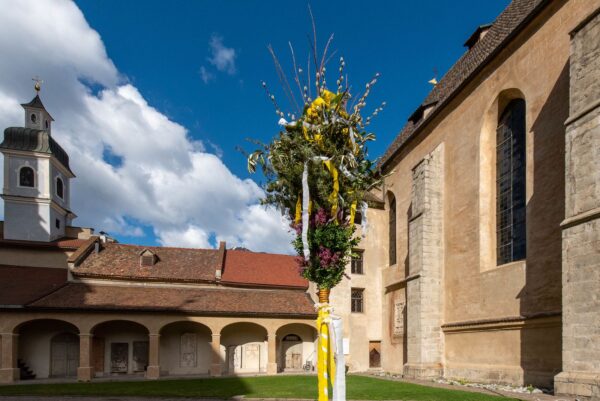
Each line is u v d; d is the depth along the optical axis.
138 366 29.88
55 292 27.75
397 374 25.17
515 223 17.28
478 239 18.98
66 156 46.25
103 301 27.48
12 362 25.09
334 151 7.43
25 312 25.70
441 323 21.39
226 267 34.69
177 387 20.41
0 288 29.14
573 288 11.72
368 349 29.14
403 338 26.16
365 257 30.36
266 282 33.62
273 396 16.06
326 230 7.38
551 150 14.95
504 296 16.91
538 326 14.91
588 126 11.83
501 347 16.95
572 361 11.54
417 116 30.20
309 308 30.95
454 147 21.56
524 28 16.59
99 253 32.78
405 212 27.20
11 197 40.19
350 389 16.48
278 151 7.66
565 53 14.67
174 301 29.02
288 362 32.22
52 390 19.95
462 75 24.66
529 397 12.41
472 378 18.58
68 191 46.88
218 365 27.98
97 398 17.19
